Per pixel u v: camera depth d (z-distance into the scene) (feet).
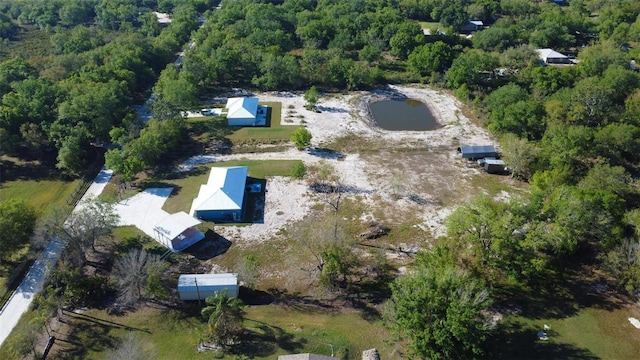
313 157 289.12
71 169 268.21
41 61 380.17
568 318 173.58
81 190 256.11
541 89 340.59
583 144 257.75
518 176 266.98
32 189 257.96
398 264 204.33
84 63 374.02
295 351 159.94
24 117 282.36
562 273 195.11
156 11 614.75
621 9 509.35
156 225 213.46
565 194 197.06
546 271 195.21
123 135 279.90
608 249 188.24
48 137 279.69
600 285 188.75
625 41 451.12
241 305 167.84
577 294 184.75
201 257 208.44
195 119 337.31
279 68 384.68
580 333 167.02
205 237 220.84
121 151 272.31
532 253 181.37
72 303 183.42
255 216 234.99
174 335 169.27
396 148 300.20
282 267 203.51
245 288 192.95
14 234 196.24
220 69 383.86
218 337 161.89
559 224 186.80
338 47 444.96
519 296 184.14
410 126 332.19
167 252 209.77
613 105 309.42
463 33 536.42
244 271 185.57
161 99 319.27
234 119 326.65
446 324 138.92
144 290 185.57
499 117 303.27
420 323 143.13
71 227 197.88
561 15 499.10
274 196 250.57
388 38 472.85
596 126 297.94
